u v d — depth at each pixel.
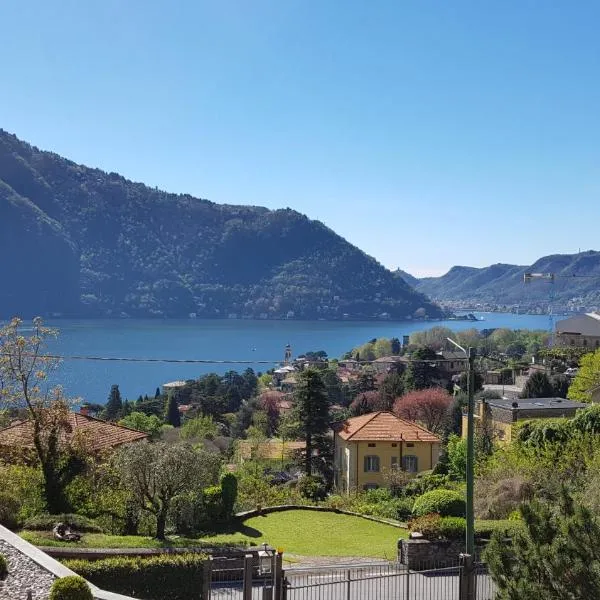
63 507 23.31
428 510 23.03
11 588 11.38
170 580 15.77
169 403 97.19
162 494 21.44
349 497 35.94
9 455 24.30
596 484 20.94
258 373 156.62
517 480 25.94
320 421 49.84
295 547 23.22
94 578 15.09
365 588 17.20
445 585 17.61
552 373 69.56
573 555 10.91
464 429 52.97
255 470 49.06
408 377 87.00
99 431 30.58
